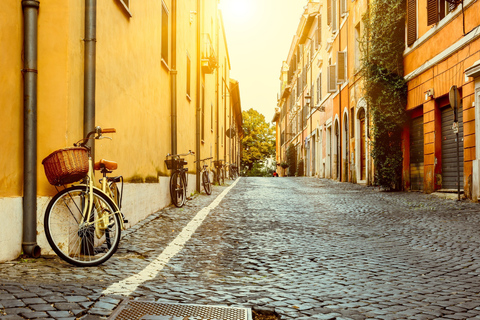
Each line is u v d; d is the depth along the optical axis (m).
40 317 3.15
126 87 7.68
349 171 23.47
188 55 15.01
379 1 16.36
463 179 12.10
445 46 12.88
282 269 5.10
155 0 9.90
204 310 3.56
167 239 6.73
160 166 10.55
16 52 4.97
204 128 19.97
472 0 11.18
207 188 14.98
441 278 4.72
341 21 24.83
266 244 6.54
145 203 8.80
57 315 3.20
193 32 16.25
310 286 4.40
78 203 4.89
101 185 5.50
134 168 8.25
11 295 3.57
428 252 5.98
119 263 5.11
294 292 4.19
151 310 3.48
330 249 6.22
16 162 4.96
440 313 3.63
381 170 16.69
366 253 5.96
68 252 4.82
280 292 4.18
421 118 15.26
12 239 4.82
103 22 6.50
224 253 5.91
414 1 15.04
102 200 5.07
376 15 16.53
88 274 4.47
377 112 16.72
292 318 3.48
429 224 8.19
